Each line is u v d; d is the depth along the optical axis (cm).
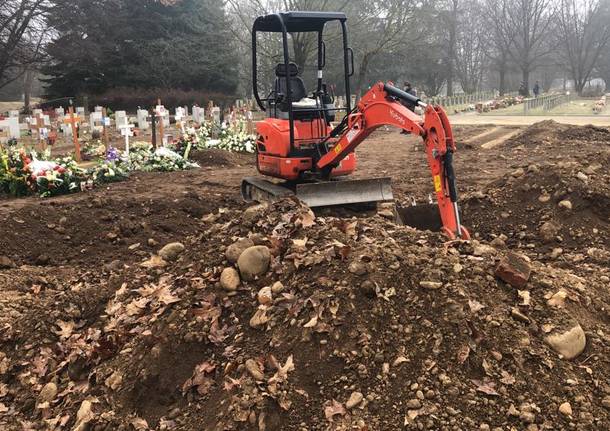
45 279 684
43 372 442
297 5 2259
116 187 1086
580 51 4959
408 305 374
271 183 882
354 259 399
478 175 1088
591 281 459
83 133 2134
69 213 836
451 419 312
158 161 1311
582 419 312
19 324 496
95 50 3544
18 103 4819
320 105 848
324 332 362
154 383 388
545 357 345
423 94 5384
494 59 5244
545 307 378
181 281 451
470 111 3766
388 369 343
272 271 425
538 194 717
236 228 491
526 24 4509
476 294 379
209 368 377
